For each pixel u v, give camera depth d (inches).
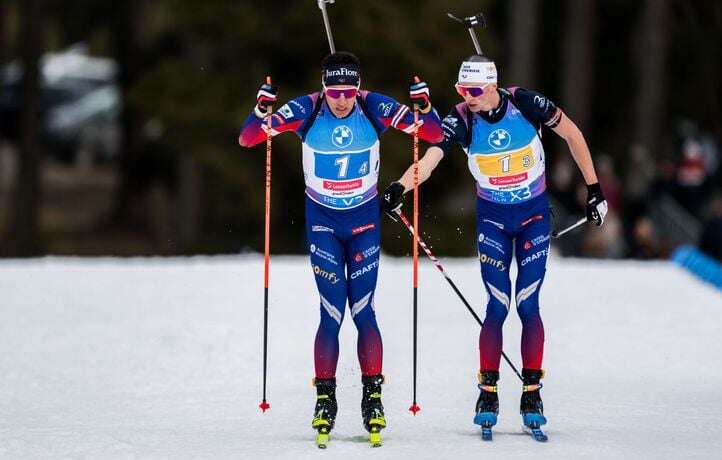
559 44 3796.8
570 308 1501.0
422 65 2930.6
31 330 1357.0
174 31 3513.8
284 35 2972.4
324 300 882.1
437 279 1732.3
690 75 3818.9
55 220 4133.9
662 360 1218.0
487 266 905.5
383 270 1841.8
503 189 896.3
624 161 3875.5
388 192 879.7
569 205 2576.3
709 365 1197.1
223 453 842.2
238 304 1508.4
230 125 2977.4
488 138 892.0
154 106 3011.8
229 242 3174.2
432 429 922.1
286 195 3078.2
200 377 1141.1
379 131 876.0
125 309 1480.1
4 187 4429.1
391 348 1259.2
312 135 867.4
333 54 855.7
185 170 3427.7
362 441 880.9
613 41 3897.6
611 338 1323.8
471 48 3070.9
